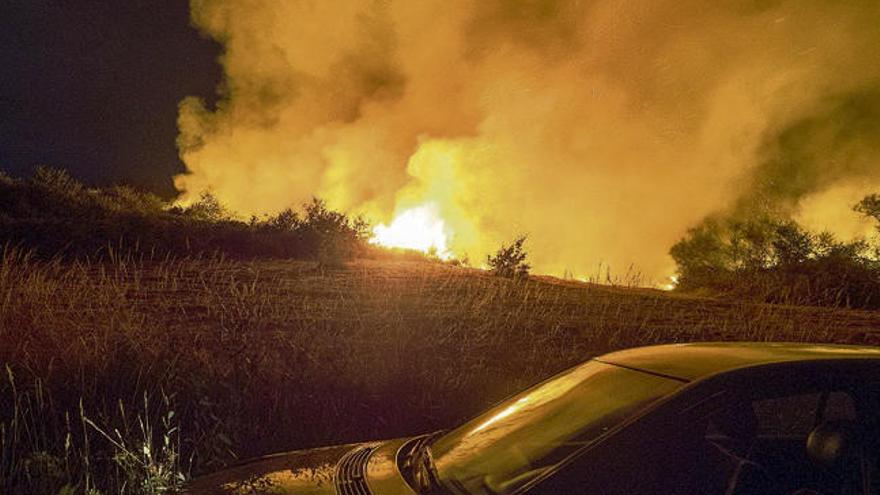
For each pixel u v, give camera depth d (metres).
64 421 5.20
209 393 5.53
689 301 12.72
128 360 6.07
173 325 7.89
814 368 2.85
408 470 3.21
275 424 5.54
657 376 2.97
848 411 2.90
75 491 4.38
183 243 14.02
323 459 3.52
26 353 6.17
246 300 9.57
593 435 2.82
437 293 11.17
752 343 3.33
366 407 6.08
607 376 3.17
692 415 2.70
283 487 3.20
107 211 16.86
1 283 8.23
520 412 3.29
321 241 15.27
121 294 8.61
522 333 8.95
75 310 7.98
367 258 15.68
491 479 2.89
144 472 4.56
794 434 2.99
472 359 7.54
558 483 2.60
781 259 16.97
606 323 9.78
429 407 6.14
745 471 2.73
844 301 14.45
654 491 2.58
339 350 7.10
